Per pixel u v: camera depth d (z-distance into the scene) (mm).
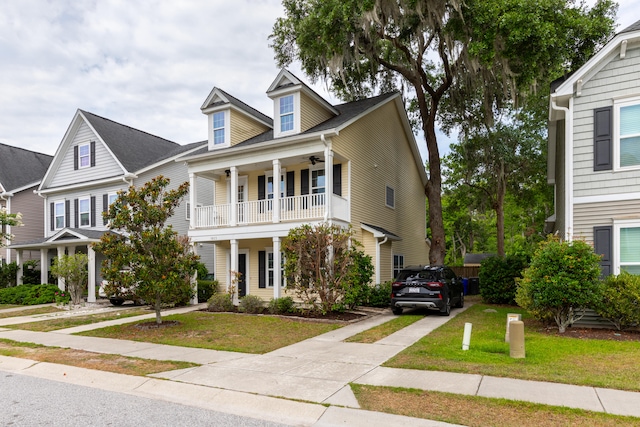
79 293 17734
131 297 11906
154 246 11383
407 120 22719
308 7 16781
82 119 23094
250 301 14250
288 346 8805
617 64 10359
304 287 13000
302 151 15648
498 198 25938
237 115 18391
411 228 24453
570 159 10711
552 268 9438
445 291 12789
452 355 7336
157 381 6410
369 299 15359
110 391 6184
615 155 10227
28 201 25922
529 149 24141
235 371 6828
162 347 8930
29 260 24312
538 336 9109
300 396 5504
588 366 6539
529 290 9766
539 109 23578
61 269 17031
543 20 12500
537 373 6168
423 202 27312
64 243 19641
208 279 22562
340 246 13047
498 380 5895
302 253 13000
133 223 11359
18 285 20766
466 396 5254
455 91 18906
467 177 25266
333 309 12953
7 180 25531
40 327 12078
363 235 17156
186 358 7848
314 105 17172
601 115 10461
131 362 7648
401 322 11555
